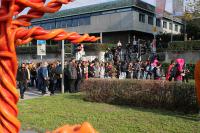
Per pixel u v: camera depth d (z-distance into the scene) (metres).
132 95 12.57
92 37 1.78
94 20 52.56
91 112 11.05
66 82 18.81
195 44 29.84
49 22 51.75
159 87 11.79
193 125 8.91
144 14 51.56
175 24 60.16
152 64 21.30
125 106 12.58
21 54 40.75
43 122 9.41
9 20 1.60
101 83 13.52
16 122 1.62
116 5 50.81
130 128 8.64
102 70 20.84
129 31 50.44
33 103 13.42
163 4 37.09
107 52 31.42
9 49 1.62
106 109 11.75
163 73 25.28
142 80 12.52
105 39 52.44
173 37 44.06
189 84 11.09
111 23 51.06
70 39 1.72
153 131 8.30
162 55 32.53
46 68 18.02
